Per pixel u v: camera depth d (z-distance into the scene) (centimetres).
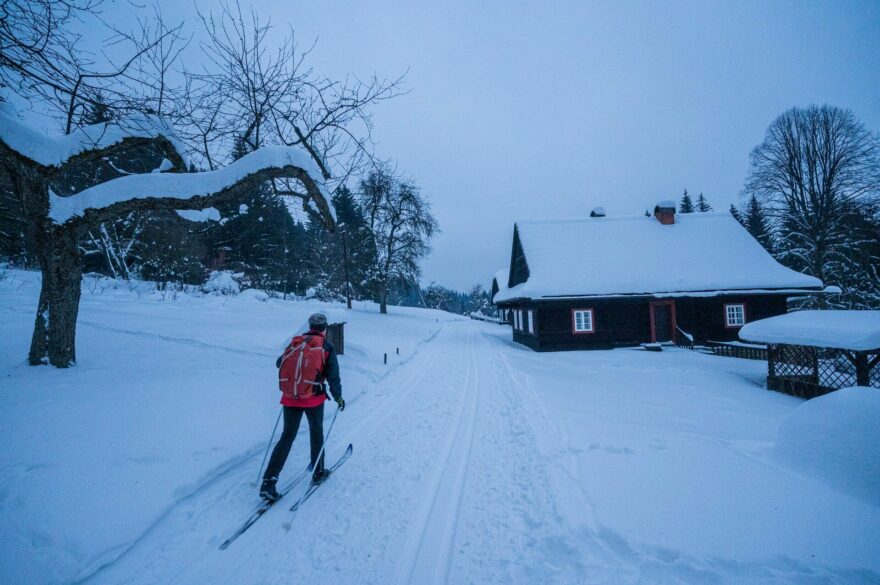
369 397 770
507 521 335
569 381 970
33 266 2253
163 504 329
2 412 413
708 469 371
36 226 523
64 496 306
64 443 376
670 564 246
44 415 421
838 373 908
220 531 314
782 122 2352
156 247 2141
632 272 1883
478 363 1295
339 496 378
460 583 261
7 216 1436
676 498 323
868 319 764
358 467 446
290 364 378
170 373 633
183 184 534
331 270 3862
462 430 587
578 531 295
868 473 307
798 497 306
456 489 396
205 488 375
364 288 3612
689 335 1761
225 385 612
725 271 1862
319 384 387
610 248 2039
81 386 512
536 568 269
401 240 3027
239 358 805
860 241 2003
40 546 262
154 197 527
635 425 583
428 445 521
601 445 474
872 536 255
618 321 1834
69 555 261
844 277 2080
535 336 1836
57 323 566
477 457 481
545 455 466
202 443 429
